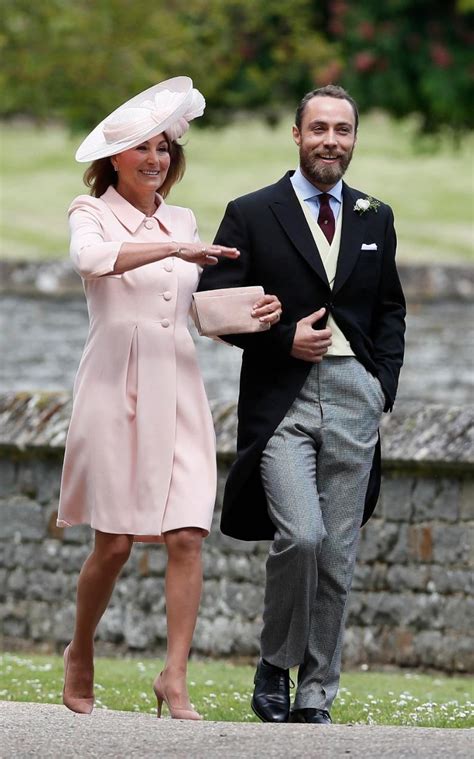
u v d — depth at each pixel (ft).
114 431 56.24
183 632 56.08
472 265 148.56
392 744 47.44
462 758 45.37
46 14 167.53
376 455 59.52
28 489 97.19
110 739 48.70
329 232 58.34
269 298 56.39
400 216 350.02
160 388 56.34
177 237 58.13
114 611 94.48
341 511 57.62
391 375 58.39
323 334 56.70
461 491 86.63
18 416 96.73
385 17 180.34
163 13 170.30
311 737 48.78
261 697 57.88
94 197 57.93
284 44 180.86
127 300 56.59
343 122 57.62
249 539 59.16
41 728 51.01
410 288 148.46
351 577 58.34
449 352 146.20
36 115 180.14
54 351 148.05
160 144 57.72
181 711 55.36
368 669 88.48
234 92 183.62
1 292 150.30
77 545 95.55
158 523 55.72
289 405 57.16
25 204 346.74
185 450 56.59
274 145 421.59
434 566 87.20
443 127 197.88
